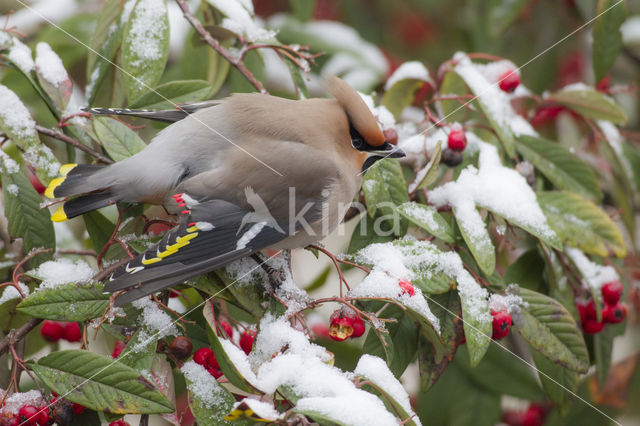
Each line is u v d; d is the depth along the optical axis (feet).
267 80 24.81
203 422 14.56
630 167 21.54
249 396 15.42
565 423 22.50
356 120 17.61
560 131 25.89
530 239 19.01
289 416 13.07
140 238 16.83
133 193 16.40
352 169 17.74
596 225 18.45
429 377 16.97
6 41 17.52
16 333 14.87
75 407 15.44
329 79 18.11
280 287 16.14
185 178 16.52
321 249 16.53
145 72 17.66
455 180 18.97
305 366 14.07
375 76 24.77
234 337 19.21
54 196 16.17
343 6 30.25
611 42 20.84
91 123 17.52
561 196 18.71
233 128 17.03
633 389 22.82
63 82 17.44
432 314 16.31
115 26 18.56
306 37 24.79
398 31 30.45
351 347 21.63
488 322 15.98
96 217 17.19
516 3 24.81
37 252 15.79
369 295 15.62
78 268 15.70
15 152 20.52
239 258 15.93
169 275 14.87
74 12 23.22
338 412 12.95
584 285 19.27
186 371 14.96
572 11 27.48
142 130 23.18
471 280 16.34
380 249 16.46
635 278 23.02
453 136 18.39
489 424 20.30
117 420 15.76
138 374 14.23
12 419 14.65
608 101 20.44
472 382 20.54
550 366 18.33
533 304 17.11
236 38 19.47
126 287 14.32
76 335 19.38
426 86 20.92
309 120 17.39
